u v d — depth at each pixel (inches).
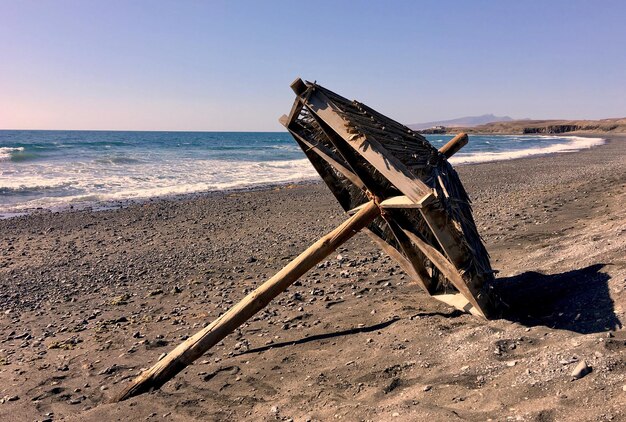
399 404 135.2
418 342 182.4
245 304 185.5
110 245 461.7
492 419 117.4
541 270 235.0
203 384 176.4
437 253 193.6
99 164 1275.8
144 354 214.4
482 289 188.7
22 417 163.5
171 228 536.1
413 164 180.5
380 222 245.1
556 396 120.7
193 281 331.9
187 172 1155.3
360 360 177.2
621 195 476.1
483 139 4040.4
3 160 1304.1
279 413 147.5
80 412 164.9
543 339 159.5
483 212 496.4
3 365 211.0
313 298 269.3
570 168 1062.4
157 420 153.4
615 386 118.0
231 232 507.5
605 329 154.2
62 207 673.0
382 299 252.5
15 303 305.3
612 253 222.4
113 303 294.2
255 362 191.2
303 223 542.9
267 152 2089.1
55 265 393.1
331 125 180.7
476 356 157.6
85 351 222.2
